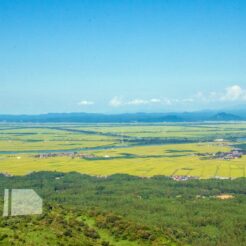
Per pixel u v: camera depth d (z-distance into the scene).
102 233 172.38
